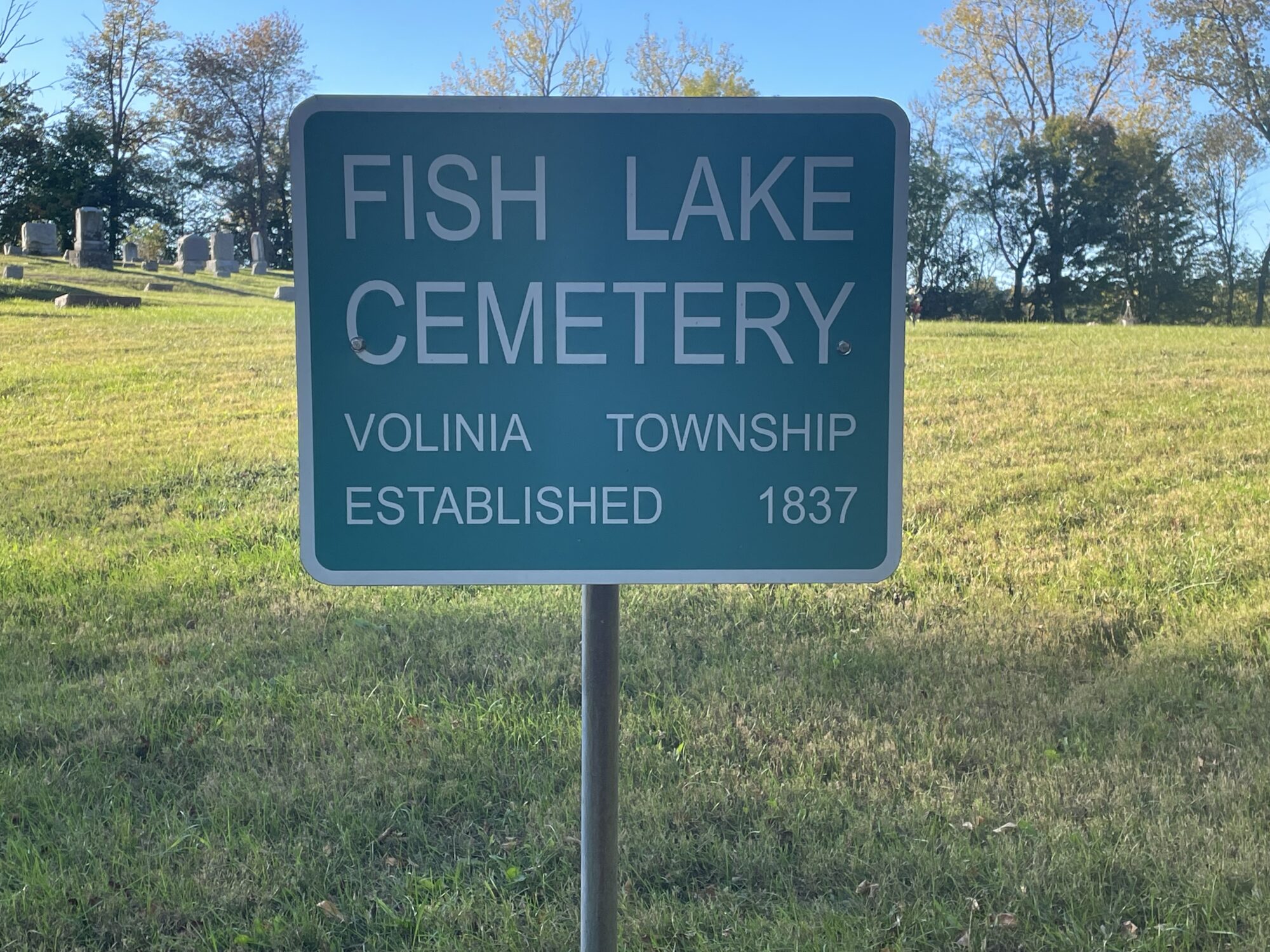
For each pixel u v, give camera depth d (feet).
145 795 14.43
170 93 185.78
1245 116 129.08
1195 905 11.40
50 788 14.51
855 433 6.82
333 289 6.63
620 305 6.72
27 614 23.09
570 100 6.60
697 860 12.72
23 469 35.12
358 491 6.72
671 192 6.67
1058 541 27.55
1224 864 12.07
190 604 23.38
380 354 6.67
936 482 32.96
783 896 11.99
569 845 12.80
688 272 6.71
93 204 171.01
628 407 6.77
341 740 15.78
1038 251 138.92
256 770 15.05
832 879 12.34
